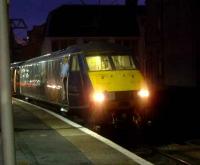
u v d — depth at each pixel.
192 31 32.78
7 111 4.35
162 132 16.78
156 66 39.88
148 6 41.44
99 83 15.98
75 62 17.38
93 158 9.63
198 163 11.56
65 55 18.66
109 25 51.22
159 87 38.44
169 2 36.59
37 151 10.48
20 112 20.59
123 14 52.31
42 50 51.41
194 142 14.70
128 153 10.17
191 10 32.78
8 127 4.34
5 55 4.36
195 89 30.52
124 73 16.56
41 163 9.13
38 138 12.50
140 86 16.36
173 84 36.25
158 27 38.97
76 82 17.22
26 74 30.61
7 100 4.35
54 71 20.81
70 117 20.00
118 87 15.98
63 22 50.97
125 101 15.93
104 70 16.59
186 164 10.88
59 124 15.60
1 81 4.36
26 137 12.72
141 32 50.50
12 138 4.36
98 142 11.69
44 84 23.39
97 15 51.44
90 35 50.47
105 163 9.12
